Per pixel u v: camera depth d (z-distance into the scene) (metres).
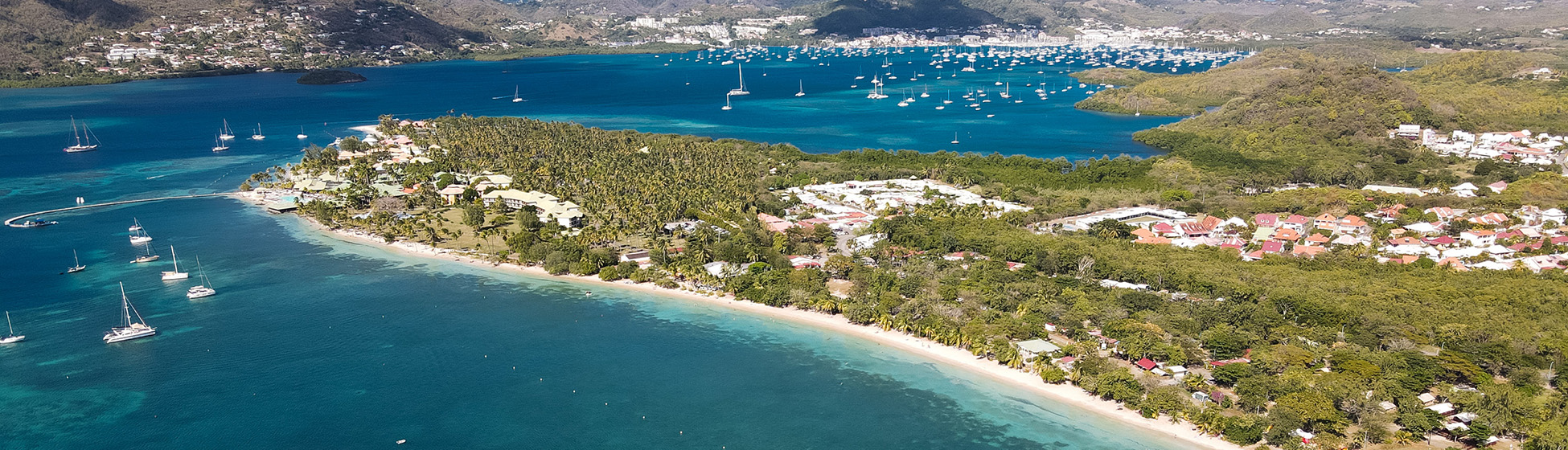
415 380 196.62
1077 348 193.25
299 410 184.25
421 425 178.50
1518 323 197.75
